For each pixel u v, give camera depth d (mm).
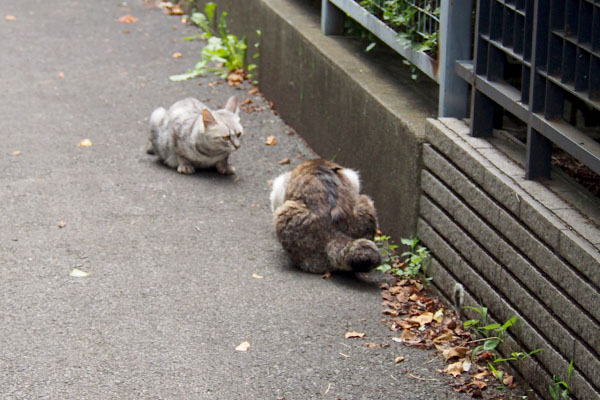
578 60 4953
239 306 6324
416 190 6684
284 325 6090
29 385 5344
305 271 6879
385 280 6781
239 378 5473
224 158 8641
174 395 5289
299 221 6770
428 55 6863
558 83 5152
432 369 5617
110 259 6953
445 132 6305
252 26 11031
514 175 5660
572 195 5398
